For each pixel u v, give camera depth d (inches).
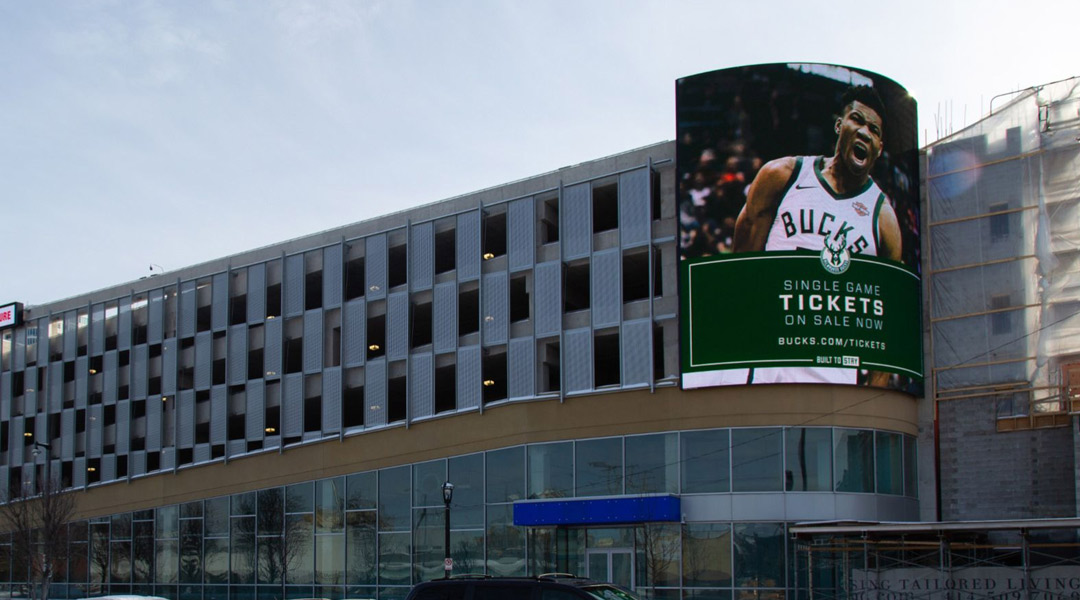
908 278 1662.2
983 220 1679.4
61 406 2502.5
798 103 1619.1
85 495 2393.0
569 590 762.2
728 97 1637.6
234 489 2126.0
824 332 1569.9
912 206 1697.8
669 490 1598.2
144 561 2249.0
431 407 1877.5
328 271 2062.0
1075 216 1609.3
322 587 1959.9
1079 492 1471.5
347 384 2000.5
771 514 1539.1
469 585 795.4
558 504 1630.2
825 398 1565.0
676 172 1651.1
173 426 2256.4
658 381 1633.9
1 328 2664.9
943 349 1681.8
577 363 1715.1
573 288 1777.8
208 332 2237.9
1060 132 1637.6
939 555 1321.4
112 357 2413.9
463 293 1877.5
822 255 1585.9
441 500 1830.7
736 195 1608.0
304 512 2012.8
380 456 1924.2
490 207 1871.3
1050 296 1609.3
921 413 1683.1
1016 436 1603.1
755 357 1566.2
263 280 2160.4
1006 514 1590.8
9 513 2488.9
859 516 1549.0
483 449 1790.1
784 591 1513.3
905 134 1704.0
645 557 1596.9
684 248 1621.6
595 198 1768.0
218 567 2121.1
